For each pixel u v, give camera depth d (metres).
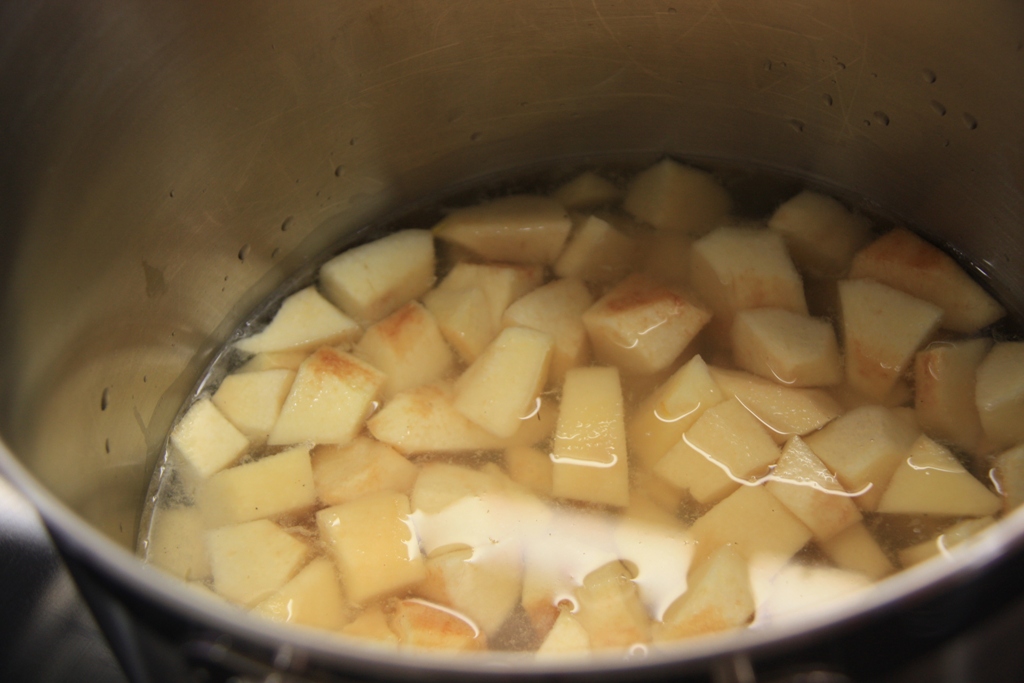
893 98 0.43
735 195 0.48
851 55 0.43
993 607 0.31
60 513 0.31
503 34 0.44
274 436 0.42
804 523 0.39
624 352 0.43
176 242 0.43
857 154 0.46
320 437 0.42
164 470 0.44
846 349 0.43
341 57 0.43
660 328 0.43
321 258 0.48
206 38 0.40
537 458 0.41
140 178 0.41
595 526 0.40
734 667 0.28
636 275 0.45
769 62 0.44
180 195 0.43
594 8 0.44
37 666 0.39
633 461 0.41
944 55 0.41
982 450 0.41
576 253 0.46
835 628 0.28
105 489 0.41
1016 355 0.42
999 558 0.29
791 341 0.42
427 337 0.44
